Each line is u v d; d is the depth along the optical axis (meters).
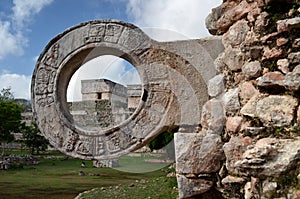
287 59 2.57
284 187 2.32
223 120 3.17
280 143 2.44
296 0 2.60
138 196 7.36
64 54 3.75
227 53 3.17
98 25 3.69
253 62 2.85
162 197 6.86
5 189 9.61
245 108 2.83
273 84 2.63
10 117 21.91
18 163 17.47
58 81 3.79
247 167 2.51
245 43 2.97
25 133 24.36
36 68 3.83
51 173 14.05
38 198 8.24
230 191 2.97
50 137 3.78
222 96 3.23
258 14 2.83
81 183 10.86
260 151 2.45
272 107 2.62
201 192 3.17
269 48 2.73
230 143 2.94
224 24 3.28
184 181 3.20
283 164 2.33
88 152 3.68
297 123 2.45
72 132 3.74
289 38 2.60
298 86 2.45
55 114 3.78
